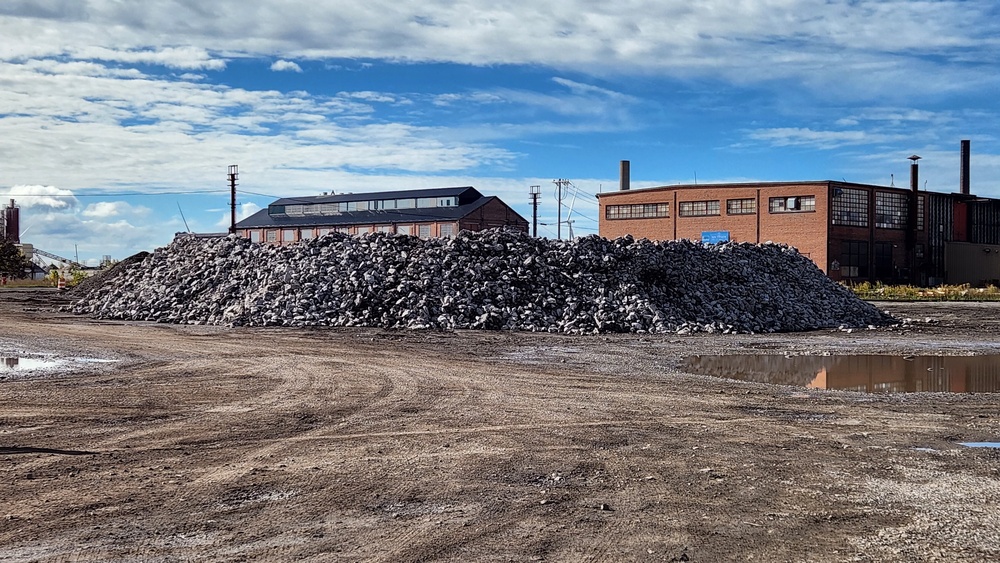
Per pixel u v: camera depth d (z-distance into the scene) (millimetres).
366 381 14172
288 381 14117
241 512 6625
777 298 29359
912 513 6789
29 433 9695
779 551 5828
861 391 14031
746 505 6965
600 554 5711
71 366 15891
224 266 29484
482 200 87938
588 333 24094
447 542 5922
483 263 27422
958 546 5969
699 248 31000
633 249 28609
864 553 5801
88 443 9188
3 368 15609
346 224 90375
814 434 10094
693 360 18406
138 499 6973
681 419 11008
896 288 57906
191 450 8875
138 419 10633
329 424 10383
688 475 7977
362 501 6965
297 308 25625
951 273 71375
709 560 5625
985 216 76250
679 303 26828
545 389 13516
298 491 7262
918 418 11281
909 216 68500
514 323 24812
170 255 32875
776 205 63969
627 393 13234
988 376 16109
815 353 19984
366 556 5617
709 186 67062
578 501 7023
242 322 25156
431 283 26266
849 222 63406
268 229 95312
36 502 6859
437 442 9367
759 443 9523
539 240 29266
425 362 16922
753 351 20297
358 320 24922
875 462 8602
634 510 6785
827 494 7340
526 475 7906
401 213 89688
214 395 12602
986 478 7953
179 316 26844
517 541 5965
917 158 68438
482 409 11555
